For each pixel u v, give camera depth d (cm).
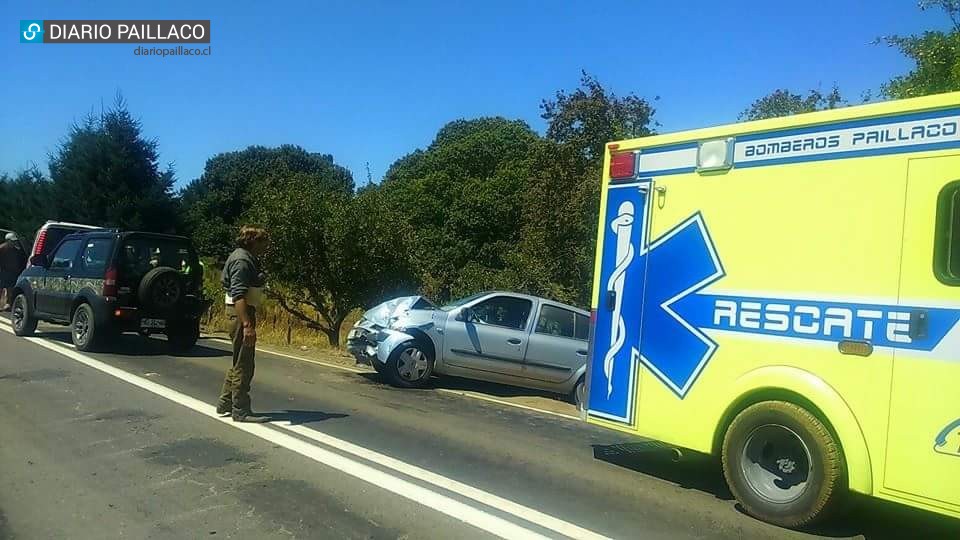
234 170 6222
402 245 1544
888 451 478
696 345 585
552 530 499
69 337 1395
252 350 770
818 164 527
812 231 525
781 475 540
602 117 1800
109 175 2956
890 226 489
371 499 542
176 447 655
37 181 3269
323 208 1491
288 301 1608
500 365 1091
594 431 848
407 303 1120
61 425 716
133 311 1202
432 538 473
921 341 468
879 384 484
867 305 494
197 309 1281
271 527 478
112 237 1221
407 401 966
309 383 1052
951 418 454
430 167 4353
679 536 501
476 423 846
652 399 613
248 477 579
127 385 926
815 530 523
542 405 1046
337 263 1480
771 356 539
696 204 595
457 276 2266
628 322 636
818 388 508
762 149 558
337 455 653
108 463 602
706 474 668
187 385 948
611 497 584
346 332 1750
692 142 602
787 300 533
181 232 3102
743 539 502
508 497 566
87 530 462
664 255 614
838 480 499
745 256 560
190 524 478
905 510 579
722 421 567
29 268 1380
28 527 464
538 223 1816
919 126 482
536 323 1122
